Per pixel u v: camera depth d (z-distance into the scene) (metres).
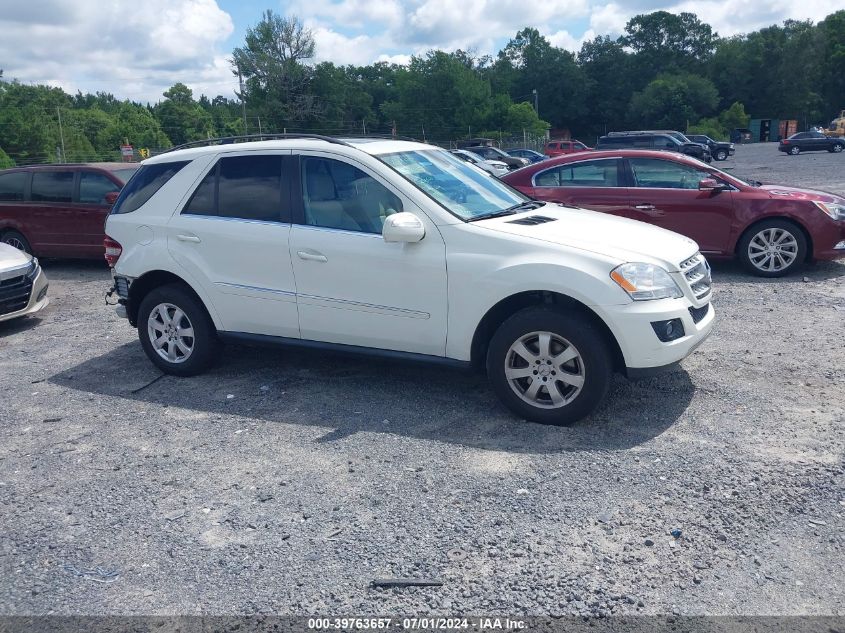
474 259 4.61
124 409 5.32
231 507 3.81
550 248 4.51
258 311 5.41
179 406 5.32
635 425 4.59
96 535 3.61
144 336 6.00
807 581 3.02
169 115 86.19
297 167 5.28
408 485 3.95
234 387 5.65
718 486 3.78
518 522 3.53
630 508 3.61
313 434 4.69
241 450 4.50
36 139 49.31
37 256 11.66
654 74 111.38
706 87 100.44
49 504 3.95
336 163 5.14
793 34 106.81
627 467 4.03
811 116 105.25
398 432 4.66
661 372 4.45
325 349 5.24
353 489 3.93
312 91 67.00
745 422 4.56
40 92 66.19
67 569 3.33
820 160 37.97
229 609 3.00
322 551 3.37
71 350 7.04
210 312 5.64
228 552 3.40
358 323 5.05
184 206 5.70
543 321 4.46
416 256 4.75
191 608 3.02
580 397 4.47
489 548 3.33
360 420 4.88
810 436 4.32
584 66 114.44
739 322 6.87
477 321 4.64
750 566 3.13
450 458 4.25
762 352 5.93
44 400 5.61
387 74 104.31
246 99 66.44
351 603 3.00
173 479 4.16
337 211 5.10
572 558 3.23
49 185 11.39
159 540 3.54
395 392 5.37
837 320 6.80
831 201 8.75
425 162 5.38
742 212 8.79
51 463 4.46
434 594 3.03
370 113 80.56
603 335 4.49
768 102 106.81
